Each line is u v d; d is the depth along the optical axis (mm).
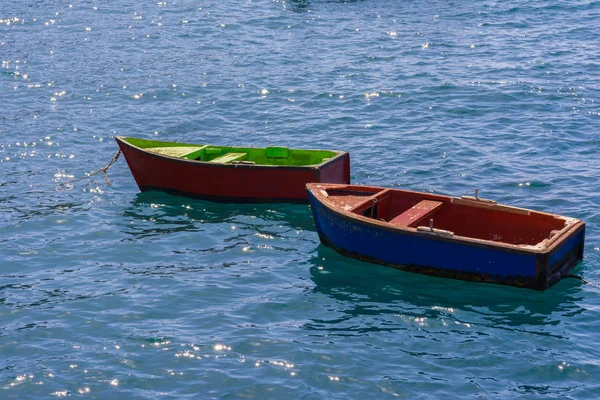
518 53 32875
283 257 16828
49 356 13195
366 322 14289
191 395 12188
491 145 23438
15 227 18281
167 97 28469
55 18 40281
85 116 26625
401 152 23016
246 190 19359
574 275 15820
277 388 12344
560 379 12594
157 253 17031
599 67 30609
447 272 15695
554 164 21969
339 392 12258
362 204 16938
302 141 24172
